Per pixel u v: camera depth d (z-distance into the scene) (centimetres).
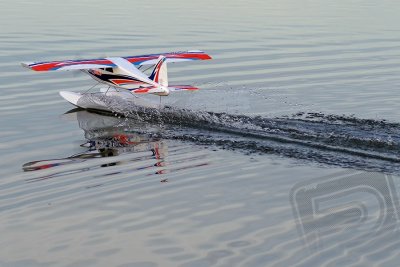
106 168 1301
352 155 1307
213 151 1383
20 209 1098
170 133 1551
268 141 1432
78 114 1766
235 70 2320
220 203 1078
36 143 1503
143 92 1720
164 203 1092
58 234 993
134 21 3559
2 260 919
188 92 1995
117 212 1065
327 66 2373
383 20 3644
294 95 1919
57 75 2255
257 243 919
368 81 2100
